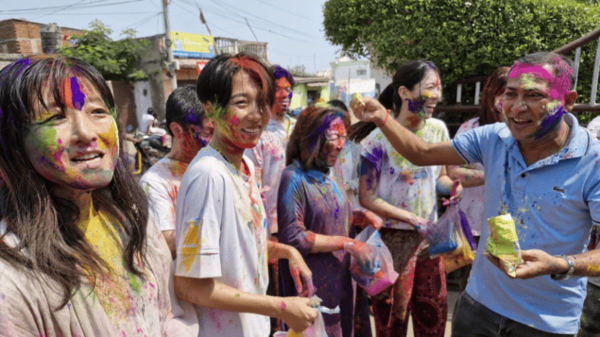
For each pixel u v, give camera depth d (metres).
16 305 0.83
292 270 1.85
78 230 1.00
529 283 1.75
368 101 2.08
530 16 3.66
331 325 2.07
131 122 13.30
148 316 1.13
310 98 14.41
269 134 3.01
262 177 2.97
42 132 0.89
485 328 1.92
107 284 1.02
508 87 1.68
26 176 0.91
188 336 1.30
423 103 2.56
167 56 12.82
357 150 3.60
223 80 1.40
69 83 0.92
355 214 2.58
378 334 2.65
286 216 2.00
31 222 0.89
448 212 2.44
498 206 1.87
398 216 2.50
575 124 1.69
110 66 12.31
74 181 0.94
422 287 2.63
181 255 1.36
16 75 0.88
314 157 2.06
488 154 1.92
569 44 3.44
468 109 4.00
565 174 1.66
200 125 2.01
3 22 12.70
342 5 4.49
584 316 2.51
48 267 0.88
